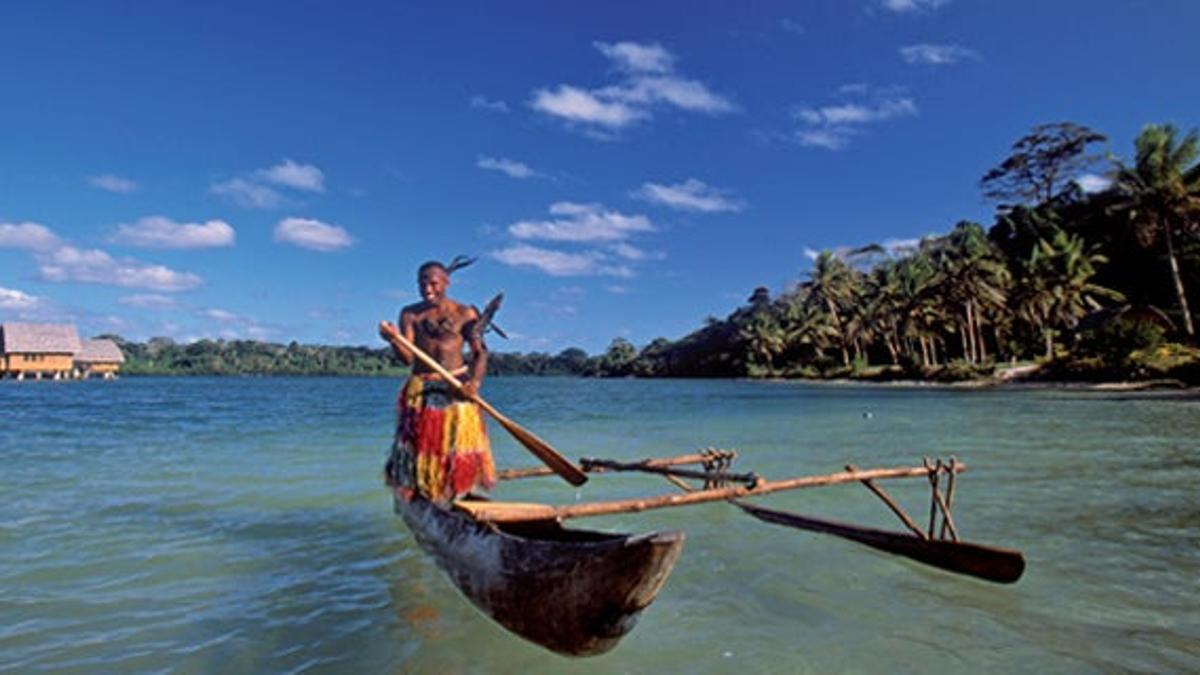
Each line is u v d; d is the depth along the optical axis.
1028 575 5.66
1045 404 28.98
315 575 5.70
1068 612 4.86
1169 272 58.19
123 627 4.56
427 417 5.68
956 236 89.06
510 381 130.38
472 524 4.73
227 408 32.19
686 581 5.55
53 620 4.67
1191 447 13.70
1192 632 4.51
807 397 44.22
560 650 3.95
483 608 4.39
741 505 7.62
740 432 19.02
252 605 4.99
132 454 13.61
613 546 3.56
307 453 13.94
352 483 10.09
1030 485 9.58
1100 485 9.53
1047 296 52.50
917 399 37.97
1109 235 66.06
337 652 4.21
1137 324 42.56
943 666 4.05
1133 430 17.31
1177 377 37.03
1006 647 4.30
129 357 145.88
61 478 10.48
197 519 7.68
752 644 4.35
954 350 75.88
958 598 5.16
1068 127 84.44
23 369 78.00
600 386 86.81
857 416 25.28
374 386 84.38
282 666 4.02
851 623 4.70
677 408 33.16
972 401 33.69
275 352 154.75
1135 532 6.96
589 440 17.08
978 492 9.11
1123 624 4.65
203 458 13.05
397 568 5.90
